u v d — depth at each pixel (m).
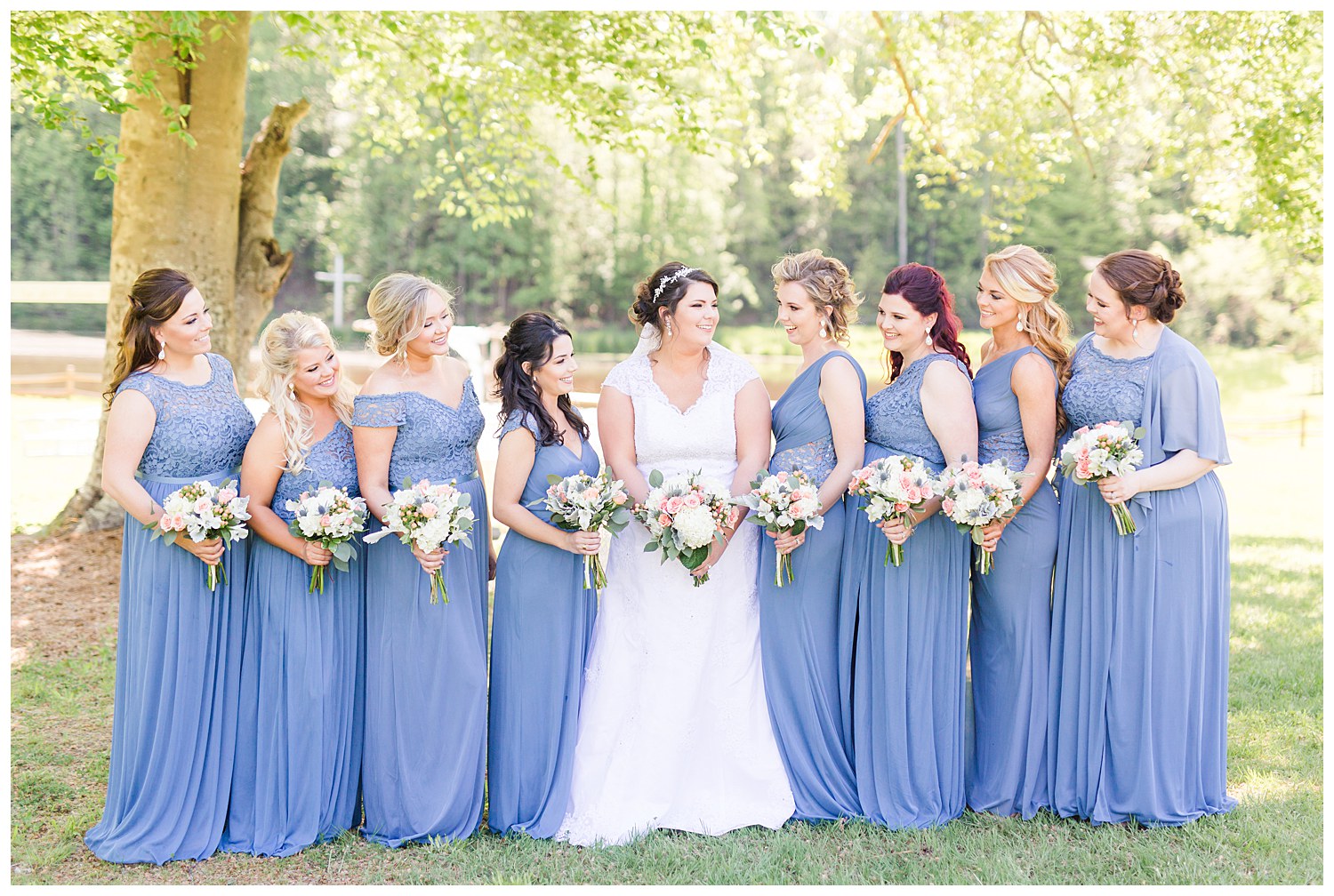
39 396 15.80
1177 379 3.31
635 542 3.46
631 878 3.02
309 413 3.29
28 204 35.03
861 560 3.47
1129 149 30.91
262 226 7.91
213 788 3.21
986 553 3.38
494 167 9.52
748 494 3.30
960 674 3.47
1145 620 3.32
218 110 7.30
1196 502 3.33
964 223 41.03
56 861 3.11
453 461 3.29
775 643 3.46
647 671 3.41
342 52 8.44
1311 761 3.90
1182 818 3.35
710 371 3.53
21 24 5.90
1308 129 9.42
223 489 3.04
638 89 8.86
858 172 42.19
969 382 3.40
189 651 3.15
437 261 39.25
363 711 3.35
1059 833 3.32
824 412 3.47
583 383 21.05
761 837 3.30
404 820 3.25
